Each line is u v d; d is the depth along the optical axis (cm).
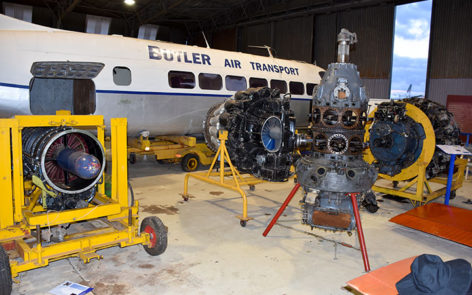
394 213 557
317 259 387
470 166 799
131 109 736
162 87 762
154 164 930
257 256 389
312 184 382
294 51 1662
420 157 554
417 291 186
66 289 309
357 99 377
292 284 332
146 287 319
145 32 829
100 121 367
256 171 477
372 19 1358
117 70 809
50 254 314
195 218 508
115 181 395
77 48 670
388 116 537
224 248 408
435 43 1202
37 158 326
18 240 327
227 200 604
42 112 762
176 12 2028
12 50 611
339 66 386
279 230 468
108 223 400
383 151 562
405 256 401
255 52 1884
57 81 771
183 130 846
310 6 1573
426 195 562
